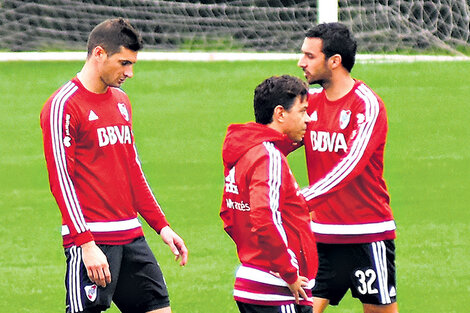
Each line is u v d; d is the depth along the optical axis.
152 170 39.59
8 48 59.84
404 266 28.64
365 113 19.08
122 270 18.95
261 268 16.81
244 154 16.73
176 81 53.19
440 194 36.50
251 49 61.88
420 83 52.97
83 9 61.22
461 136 45.09
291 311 16.84
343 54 19.25
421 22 59.41
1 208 34.69
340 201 19.55
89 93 18.42
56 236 31.61
